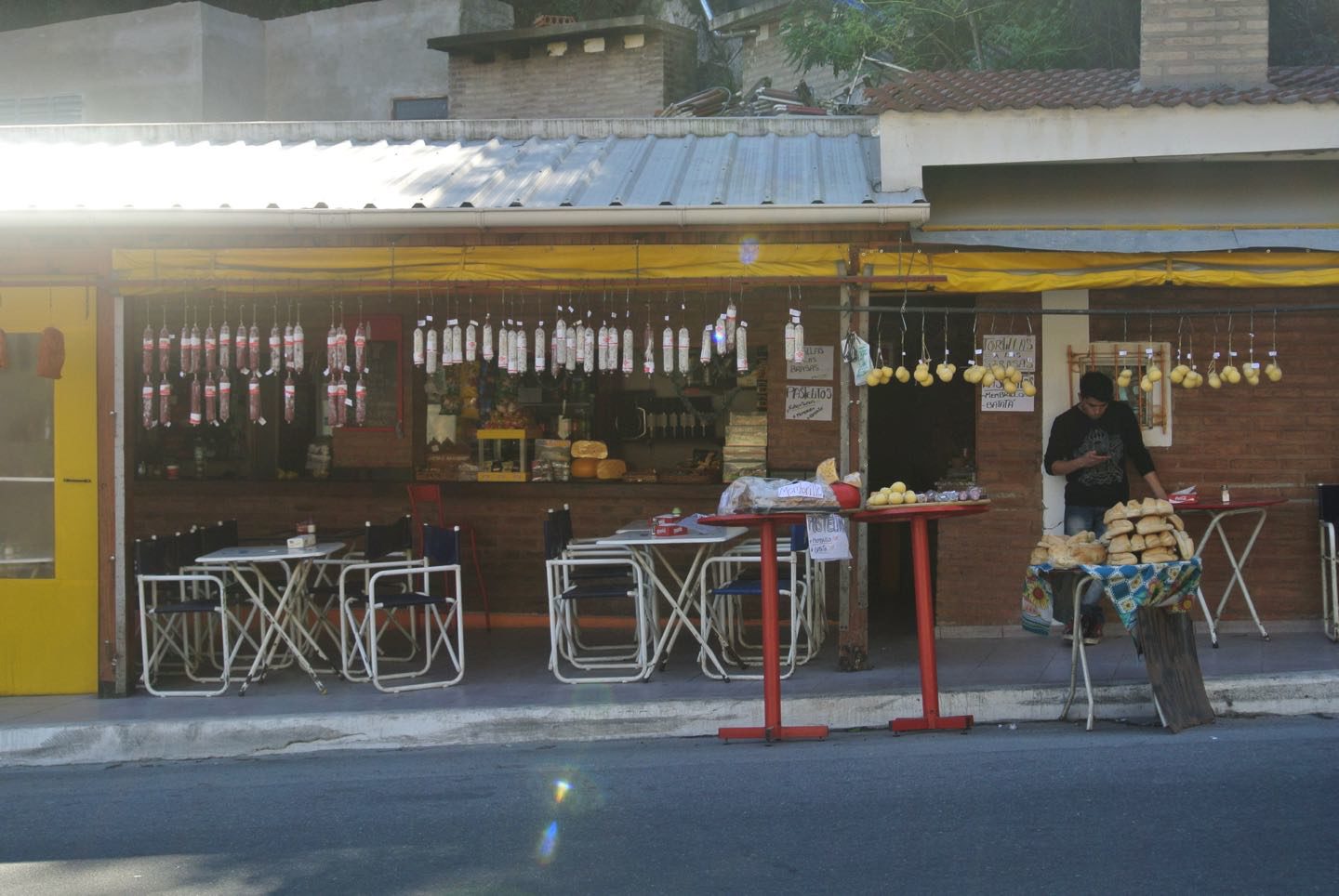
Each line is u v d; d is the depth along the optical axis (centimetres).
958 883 485
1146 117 777
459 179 862
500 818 592
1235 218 809
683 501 1040
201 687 873
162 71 1738
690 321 1052
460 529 1002
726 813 581
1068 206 821
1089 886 477
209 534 930
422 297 1077
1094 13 1300
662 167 885
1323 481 929
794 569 823
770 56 1719
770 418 1030
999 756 659
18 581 859
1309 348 930
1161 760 638
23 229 800
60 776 722
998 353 942
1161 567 705
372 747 758
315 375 1110
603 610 1059
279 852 556
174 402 1131
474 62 1712
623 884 497
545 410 1098
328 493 1078
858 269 809
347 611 871
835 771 642
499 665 914
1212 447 937
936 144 789
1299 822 541
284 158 962
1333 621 892
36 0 2050
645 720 755
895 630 977
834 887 485
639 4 1992
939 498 720
